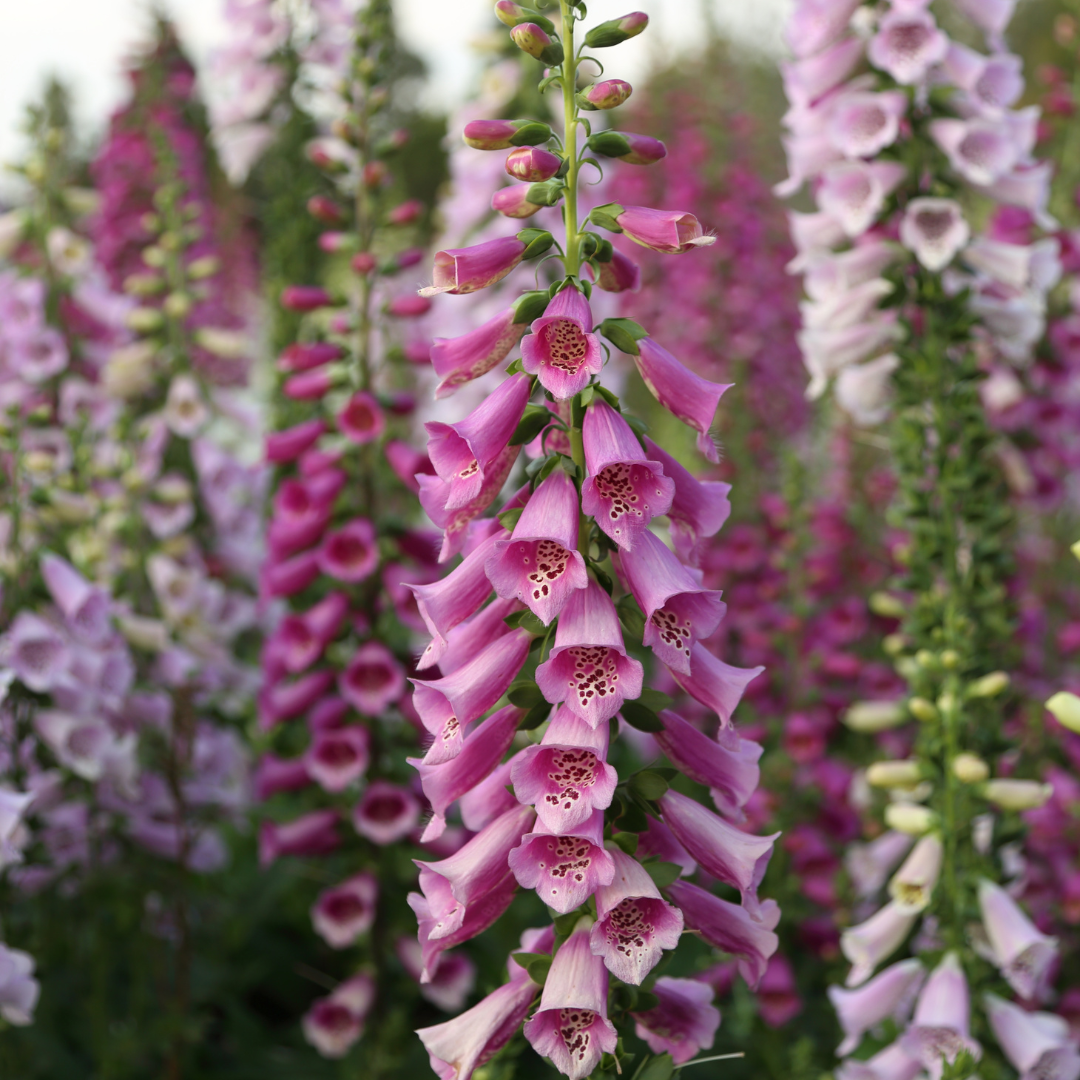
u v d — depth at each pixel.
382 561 1.57
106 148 3.29
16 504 1.37
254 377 4.11
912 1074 1.21
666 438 2.45
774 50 4.00
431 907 1.00
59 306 1.91
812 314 1.48
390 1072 1.47
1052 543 2.28
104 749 1.43
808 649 1.84
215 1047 1.64
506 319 0.98
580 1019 0.97
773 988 1.47
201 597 1.92
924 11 1.39
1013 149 1.41
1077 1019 1.46
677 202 2.99
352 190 1.63
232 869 1.95
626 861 0.96
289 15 2.12
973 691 1.25
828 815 1.70
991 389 1.74
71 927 1.59
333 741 1.55
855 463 2.16
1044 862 1.55
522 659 0.98
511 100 1.85
